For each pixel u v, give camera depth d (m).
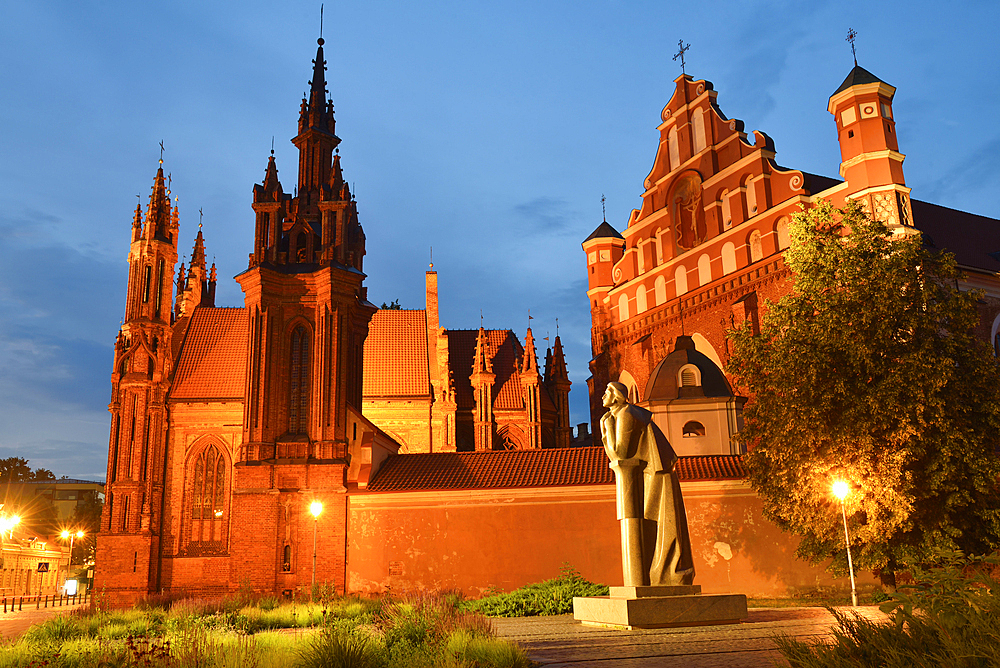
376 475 37.62
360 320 41.91
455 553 34.69
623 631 17.41
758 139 46.66
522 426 60.72
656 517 18.33
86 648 16.06
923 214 50.28
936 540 26.31
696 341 48.97
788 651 9.40
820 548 29.97
